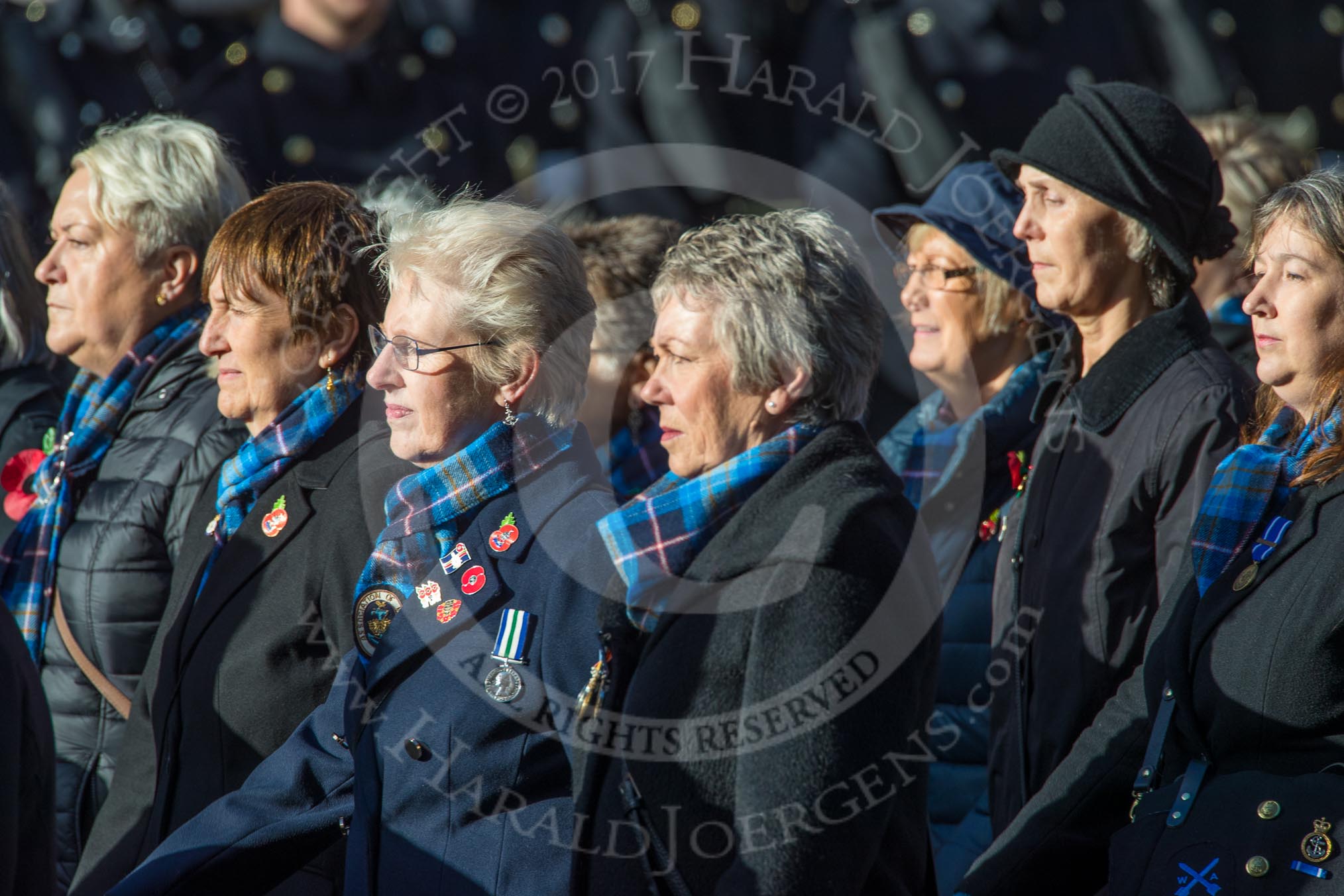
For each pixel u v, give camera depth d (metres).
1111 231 9.61
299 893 8.30
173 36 16.77
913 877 6.95
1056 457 9.59
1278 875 6.56
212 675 8.54
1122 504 8.95
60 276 11.30
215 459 10.48
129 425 11.07
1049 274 9.81
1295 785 6.76
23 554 11.06
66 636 10.59
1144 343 9.34
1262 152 12.01
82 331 11.29
